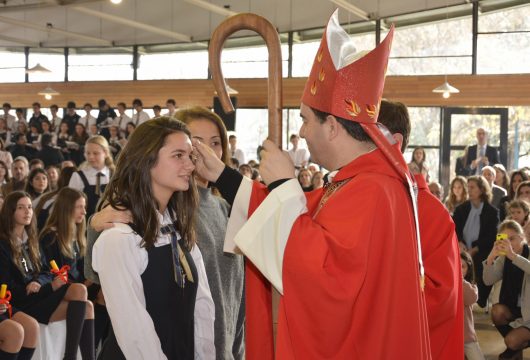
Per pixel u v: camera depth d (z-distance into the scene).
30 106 15.72
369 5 12.58
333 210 1.46
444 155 12.40
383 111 1.90
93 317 3.91
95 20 14.91
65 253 4.22
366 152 1.54
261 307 1.71
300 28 13.41
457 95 12.31
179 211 1.83
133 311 1.62
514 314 4.73
